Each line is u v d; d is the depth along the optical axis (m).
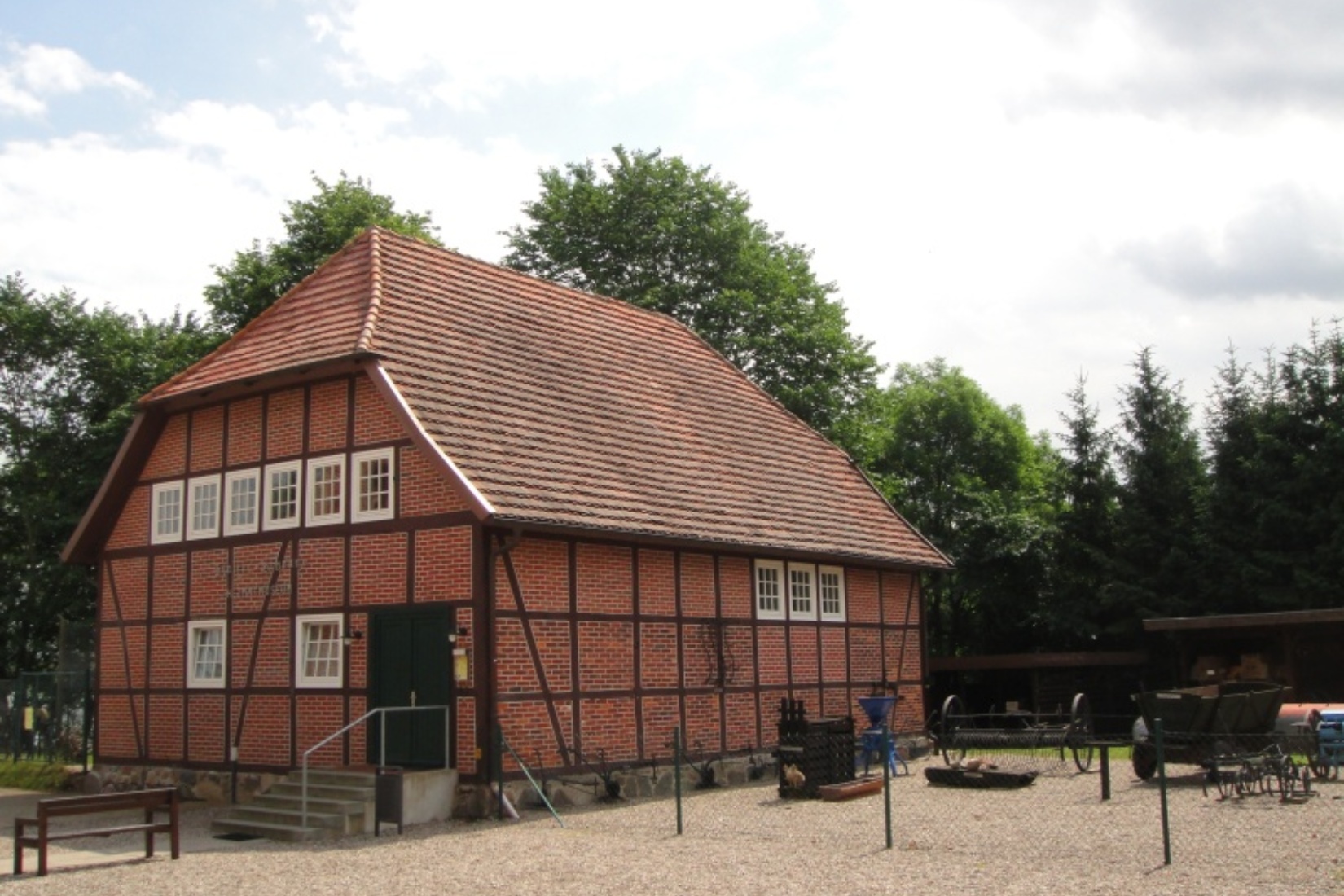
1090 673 32.66
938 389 48.09
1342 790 17.14
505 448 18.14
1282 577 31.61
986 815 15.80
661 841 14.28
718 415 25.19
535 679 17.38
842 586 24.25
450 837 15.10
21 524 35.72
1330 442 31.27
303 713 18.66
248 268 34.34
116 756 21.31
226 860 13.94
